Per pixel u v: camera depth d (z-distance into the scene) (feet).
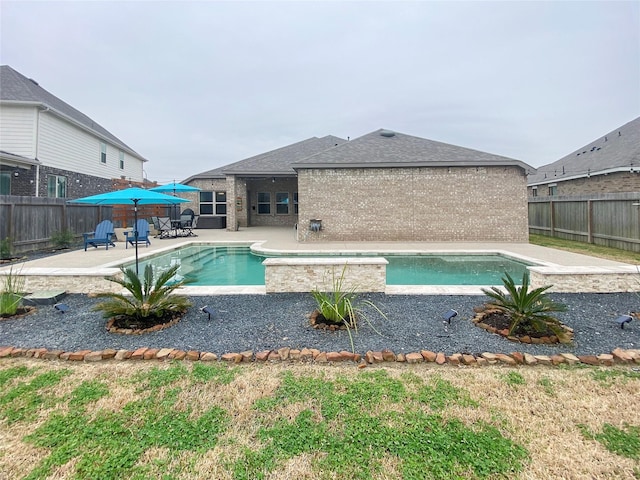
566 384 10.72
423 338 14.47
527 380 10.96
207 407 9.62
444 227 49.44
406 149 53.11
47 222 42.52
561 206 52.70
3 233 36.35
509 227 48.78
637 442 8.17
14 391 10.36
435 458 7.69
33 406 9.64
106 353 12.71
